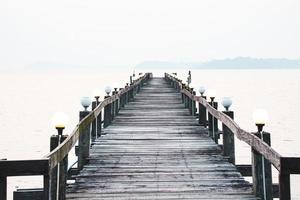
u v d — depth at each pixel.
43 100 91.19
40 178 28.25
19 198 5.90
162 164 7.77
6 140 42.91
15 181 27.23
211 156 8.43
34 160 4.00
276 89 129.50
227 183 6.49
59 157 4.60
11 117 62.84
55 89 138.00
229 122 7.00
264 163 5.59
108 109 12.55
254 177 5.83
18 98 98.25
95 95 11.05
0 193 3.91
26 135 46.44
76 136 6.00
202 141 10.05
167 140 10.18
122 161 8.02
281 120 57.38
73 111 67.31
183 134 11.02
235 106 73.00
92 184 6.48
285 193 4.18
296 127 50.72
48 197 4.14
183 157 8.34
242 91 115.06
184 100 17.66
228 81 189.25
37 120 59.34
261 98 91.62
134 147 9.33
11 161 3.94
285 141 41.31
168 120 13.55
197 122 13.12
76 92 118.75
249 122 52.25
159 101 19.47
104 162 7.94
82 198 5.77
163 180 6.69
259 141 5.07
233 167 7.52
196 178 6.80
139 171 7.27
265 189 5.57
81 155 7.49
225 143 8.12
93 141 9.98
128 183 6.54
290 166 4.16
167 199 5.71
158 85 31.80
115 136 10.68
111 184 6.48
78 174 7.09
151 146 9.44
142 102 19.05
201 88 13.97
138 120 13.55
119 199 5.72
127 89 18.06
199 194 5.94
